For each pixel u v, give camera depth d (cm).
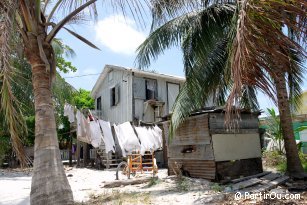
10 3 405
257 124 930
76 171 1476
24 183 1079
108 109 2056
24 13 475
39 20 495
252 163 885
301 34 386
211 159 808
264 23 341
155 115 1828
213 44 827
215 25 821
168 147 990
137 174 1165
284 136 853
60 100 1656
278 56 361
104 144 1577
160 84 1919
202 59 798
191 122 885
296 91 968
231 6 829
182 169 913
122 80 1886
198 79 840
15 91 1288
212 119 827
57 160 449
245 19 339
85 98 2670
